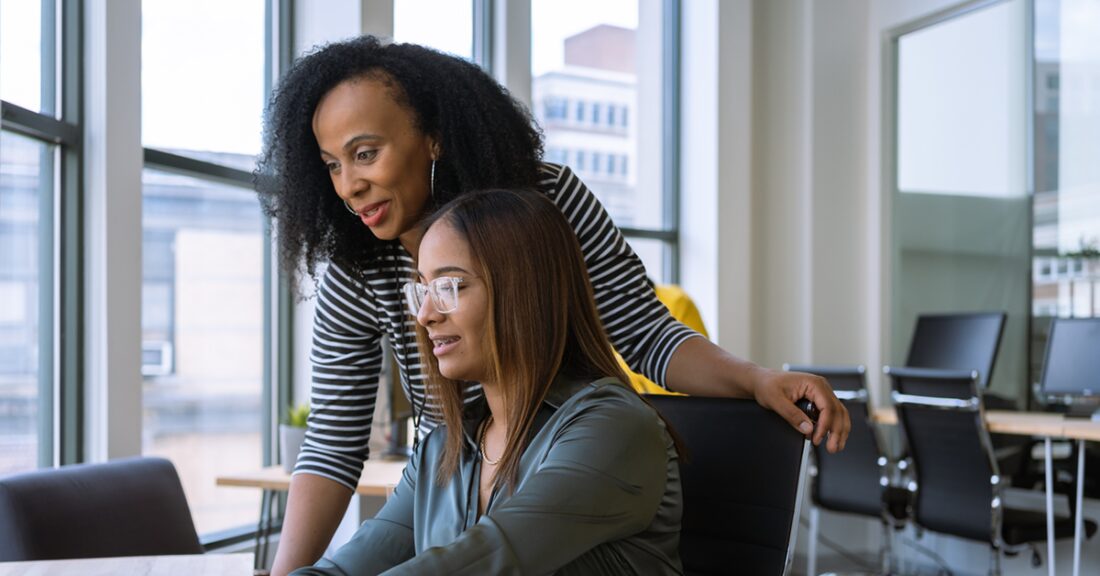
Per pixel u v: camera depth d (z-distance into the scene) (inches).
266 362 159.2
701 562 51.3
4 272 113.8
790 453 49.3
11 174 114.3
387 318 62.4
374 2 156.3
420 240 52.6
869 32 225.0
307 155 57.7
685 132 225.8
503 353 46.9
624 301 60.0
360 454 65.3
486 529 39.7
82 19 122.3
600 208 61.5
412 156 54.6
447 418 50.9
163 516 105.2
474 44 188.4
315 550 63.3
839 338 222.1
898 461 189.5
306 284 79.3
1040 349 189.6
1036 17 191.6
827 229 221.5
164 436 141.6
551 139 205.5
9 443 115.1
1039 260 190.2
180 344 143.6
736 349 220.8
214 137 147.7
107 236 121.9
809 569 197.2
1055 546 182.1
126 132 124.2
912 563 210.2
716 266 219.5
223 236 150.6
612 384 46.1
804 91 221.9
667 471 45.3
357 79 53.7
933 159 211.8
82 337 122.6
